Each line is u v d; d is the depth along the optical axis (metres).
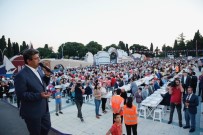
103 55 53.44
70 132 8.12
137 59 79.44
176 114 10.24
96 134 7.92
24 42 99.44
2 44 86.38
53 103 13.95
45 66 2.25
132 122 6.26
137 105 11.86
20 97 1.90
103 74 22.88
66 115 10.69
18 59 32.78
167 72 21.62
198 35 86.19
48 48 106.88
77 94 9.59
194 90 12.42
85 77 19.45
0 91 13.73
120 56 61.00
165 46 120.44
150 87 12.82
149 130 8.13
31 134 2.04
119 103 7.09
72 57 93.44
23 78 1.96
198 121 8.90
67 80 18.56
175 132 7.83
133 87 11.88
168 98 10.26
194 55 86.50
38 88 2.05
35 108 2.01
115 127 4.89
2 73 27.39
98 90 10.03
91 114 10.82
